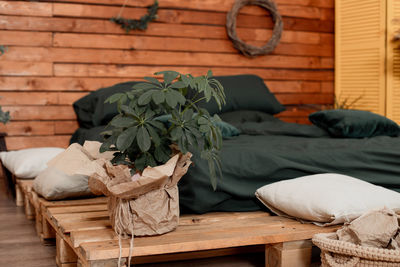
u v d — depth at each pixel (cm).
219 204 227
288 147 256
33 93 403
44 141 407
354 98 480
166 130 183
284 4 480
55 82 407
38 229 265
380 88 460
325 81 502
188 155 184
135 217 179
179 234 188
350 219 197
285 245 191
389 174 248
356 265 167
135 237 183
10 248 240
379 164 249
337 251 170
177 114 179
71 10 408
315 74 496
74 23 409
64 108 411
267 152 239
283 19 481
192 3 445
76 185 251
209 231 193
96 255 166
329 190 202
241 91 408
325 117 320
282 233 190
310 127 327
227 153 236
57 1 404
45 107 406
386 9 454
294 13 484
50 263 217
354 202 197
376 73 462
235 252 227
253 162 235
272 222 208
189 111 181
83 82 415
